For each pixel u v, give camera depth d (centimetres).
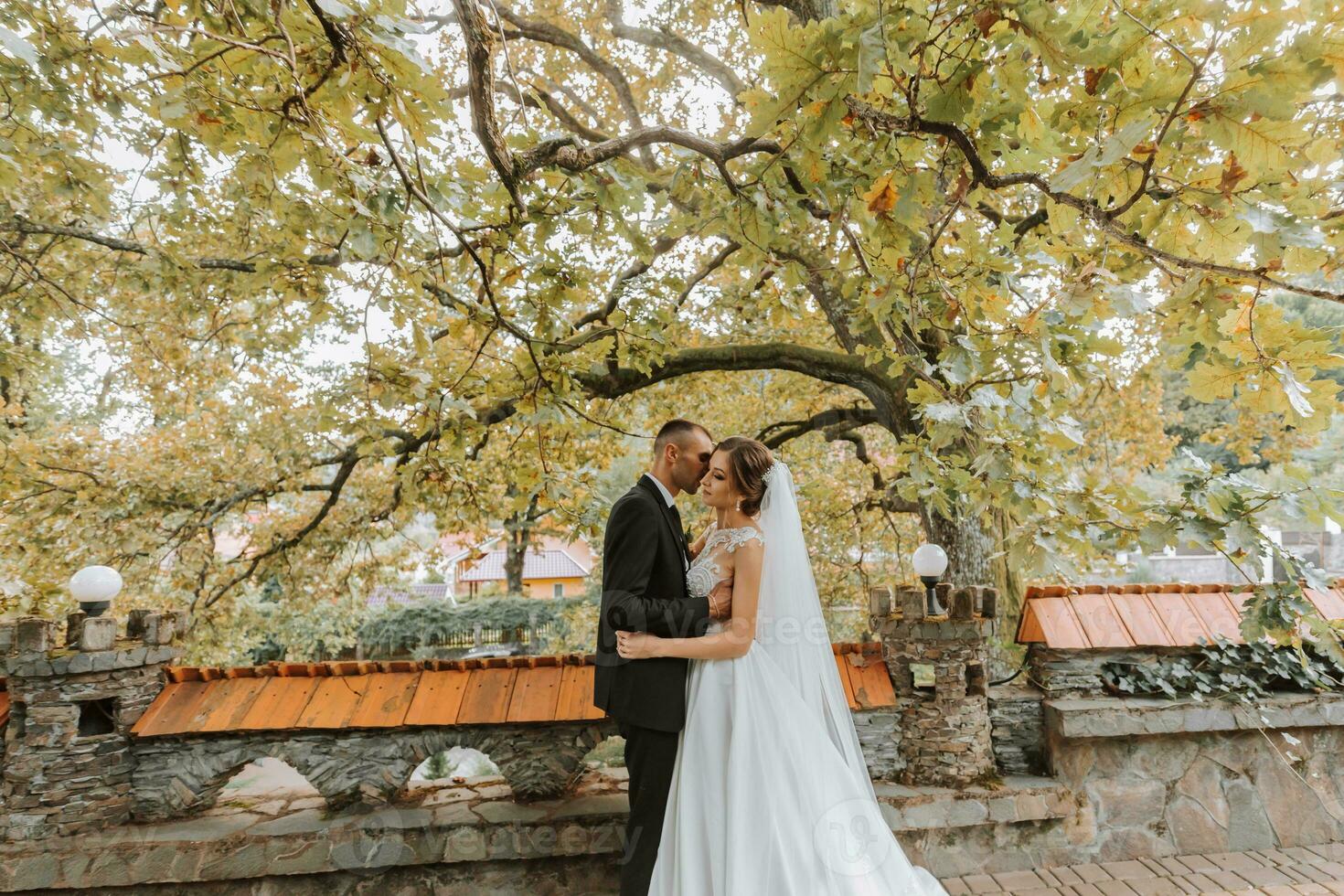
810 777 219
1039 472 224
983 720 319
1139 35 134
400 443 505
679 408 735
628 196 226
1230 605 347
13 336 457
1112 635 331
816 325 662
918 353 247
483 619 1459
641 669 226
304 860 268
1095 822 315
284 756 290
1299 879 296
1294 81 119
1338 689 336
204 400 600
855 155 200
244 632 741
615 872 282
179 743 286
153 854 262
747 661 230
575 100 707
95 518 551
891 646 322
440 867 279
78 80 246
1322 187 166
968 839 306
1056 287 224
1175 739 327
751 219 230
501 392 331
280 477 587
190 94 190
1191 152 173
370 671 306
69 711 271
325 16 154
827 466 788
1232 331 165
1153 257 169
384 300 279
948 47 161
